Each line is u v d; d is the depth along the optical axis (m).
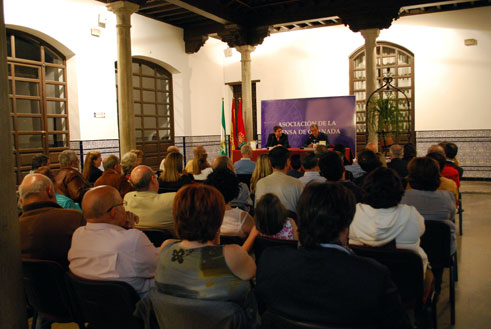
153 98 11.04
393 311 1.30
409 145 5.42
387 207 2.22
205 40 11.50
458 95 10.49
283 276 1.39
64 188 3.81
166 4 9.16
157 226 2.97
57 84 8.34
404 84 11.20
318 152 5.36
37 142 7.98
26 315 2.11
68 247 2.44
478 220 6.21
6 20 7.10
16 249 2.04
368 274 1.29
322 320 1.33
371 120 9.52
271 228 2.39
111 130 9.34
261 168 4.17
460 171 5.28
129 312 1.87
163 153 11.41
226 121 13.50
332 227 1.40
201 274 1.59
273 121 9.38
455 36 10.41
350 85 11.75
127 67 7.63
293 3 9.85
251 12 10.41
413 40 10.87
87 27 8.64
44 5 7.73
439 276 2.89
